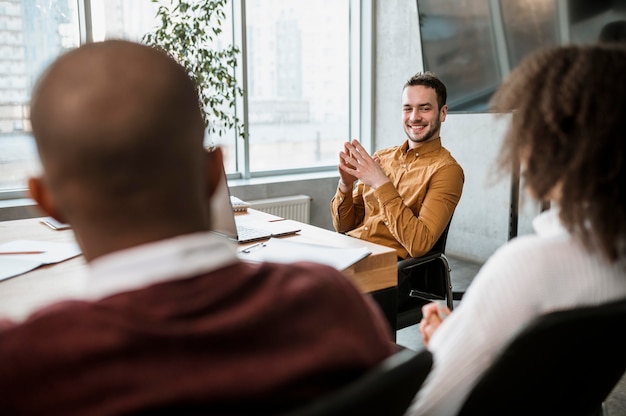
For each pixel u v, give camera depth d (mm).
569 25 3223
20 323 483
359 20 5066
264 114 4754
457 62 3938
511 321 805
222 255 536
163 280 496
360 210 2652
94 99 496
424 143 2453
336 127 5176
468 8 3760
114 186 506
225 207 1790
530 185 826
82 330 458
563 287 799
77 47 547
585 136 760
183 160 533
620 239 782
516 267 812
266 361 498
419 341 2879
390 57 4855
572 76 784
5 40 3611
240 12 4379
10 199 3695
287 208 4402
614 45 820
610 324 762
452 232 4574
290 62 4812
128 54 528
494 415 839
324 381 531
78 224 535
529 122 814
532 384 813
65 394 446
